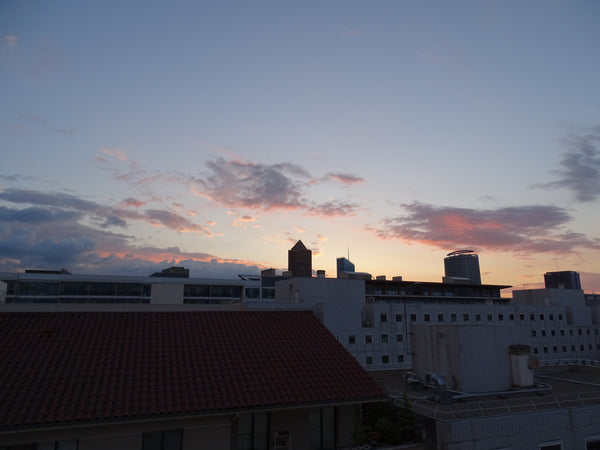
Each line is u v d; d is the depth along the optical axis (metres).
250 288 101.62
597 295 123.94
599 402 25.86
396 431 19.25
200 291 97.62
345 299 72.00
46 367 15.27
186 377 15.97
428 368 38.09
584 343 86.44
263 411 15.23
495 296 101.50
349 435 17.12
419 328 39.72
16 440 12.62
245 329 20.70
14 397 13.37
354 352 64.25
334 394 16.30
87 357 16.36
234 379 16.28
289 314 23.12
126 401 14.01
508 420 21.02
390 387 35.62
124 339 18.20
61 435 13.13
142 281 93.50
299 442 16.14
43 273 91.62
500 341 36.62
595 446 23.11
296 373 17.41
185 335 19.31
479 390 34.72
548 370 46.62
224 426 14.95
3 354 15.70
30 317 18.84
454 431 19.17
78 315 19.72
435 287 97.19
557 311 85.50
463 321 75.12
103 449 13.46
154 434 14.28
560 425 22.39
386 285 93.50
